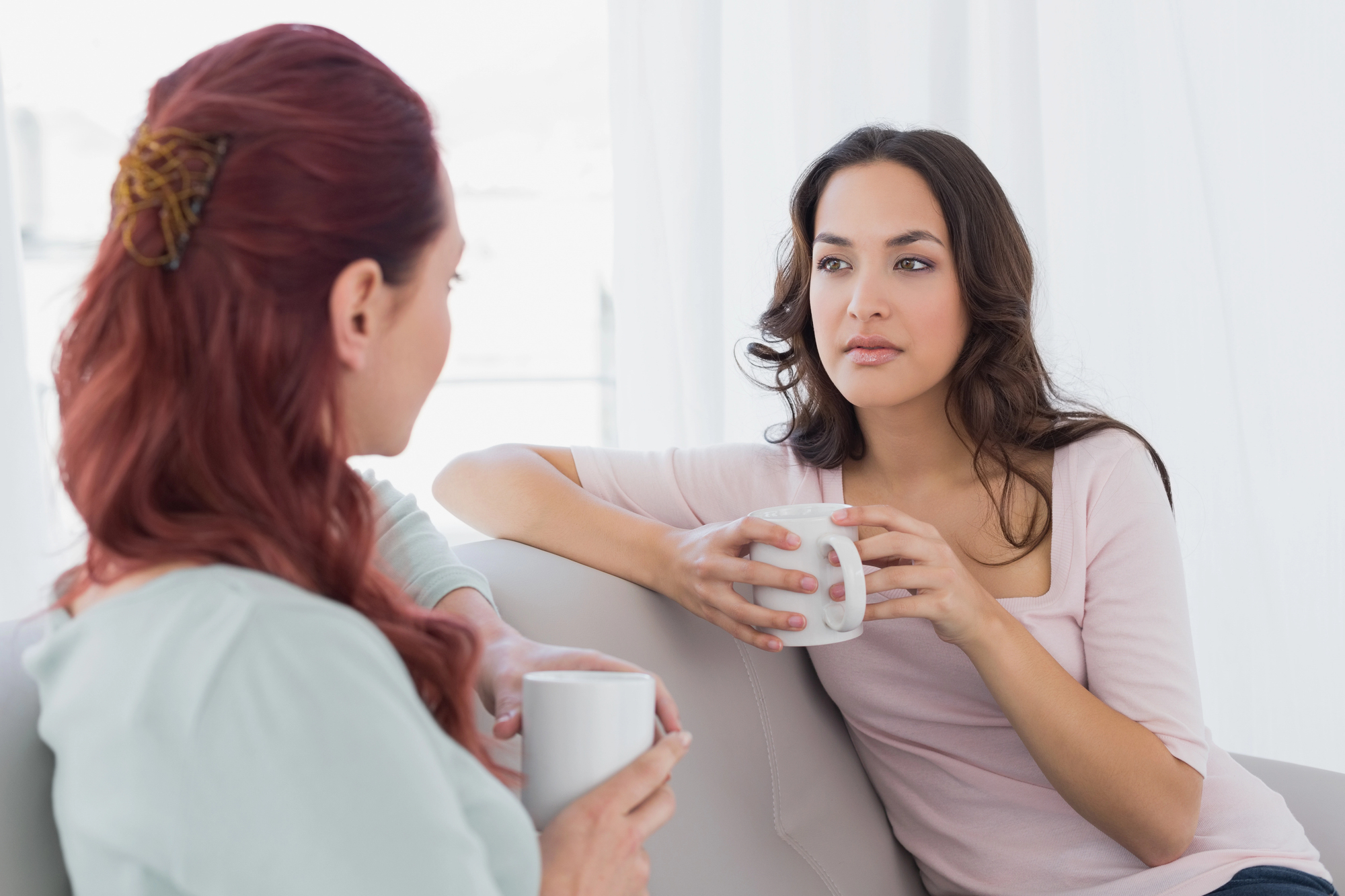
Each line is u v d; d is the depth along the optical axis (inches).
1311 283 84.0
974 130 82.7
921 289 47.3
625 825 28.2
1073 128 83.4
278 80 26.4
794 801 49.7
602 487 54.4
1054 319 84.3
